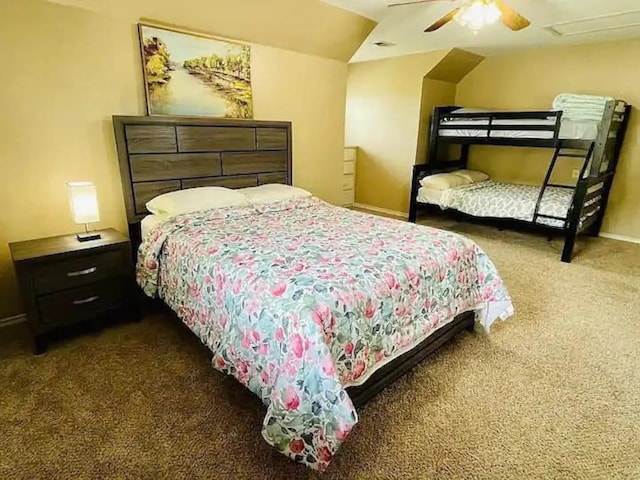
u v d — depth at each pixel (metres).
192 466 1.44
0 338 2.30
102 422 1.65
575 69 4.58
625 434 1.63
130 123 2.62
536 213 4.01
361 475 1.42
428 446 1.55
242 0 2.80
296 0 2.99
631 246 4.30
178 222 2.44
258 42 3.27
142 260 2.45
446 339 2.19
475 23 2.66
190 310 2.06
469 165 5.75
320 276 1.64
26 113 2.29
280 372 1.44
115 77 2.58
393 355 1.76
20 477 1.38
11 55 2.18
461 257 2.18
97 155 2.61
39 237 2.48
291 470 1.44
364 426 1.66
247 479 1.40
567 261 3.76
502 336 2.41
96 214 2.36
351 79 5.83
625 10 3.18
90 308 2.30
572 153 4.71
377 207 6.00
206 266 1.92
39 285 2.08
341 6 3.19
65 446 1.52
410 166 5.46
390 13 3.35
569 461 1.50
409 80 5.19
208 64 2.97
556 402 1.82
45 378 1.93
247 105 3.31
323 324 1.42
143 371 2.00
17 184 2.34
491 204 4.35
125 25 2.55
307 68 3.73
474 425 1.67
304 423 1.37
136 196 2.76
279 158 3.62
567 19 3.45
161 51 2.71
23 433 1.58
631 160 4.40
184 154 2.94
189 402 1.78
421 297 1.89
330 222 2.62
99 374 1.97
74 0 2.31
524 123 4.30
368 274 1.70
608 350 2.26
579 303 2.87
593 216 4.34
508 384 1.95
